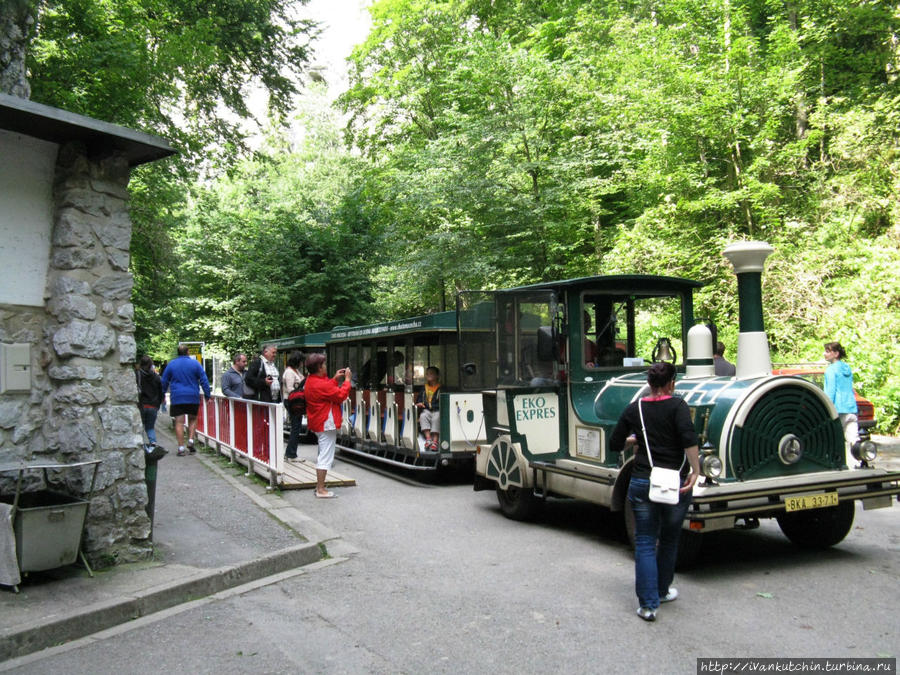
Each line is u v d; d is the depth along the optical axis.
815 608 4.82
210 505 8.16
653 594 4.66
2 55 6.89
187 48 12.34
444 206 17.17
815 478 5.79
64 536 5.21
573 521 7.83
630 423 4.91
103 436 5.68
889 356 13.52
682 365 7.79
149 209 16.62
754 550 6.39
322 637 4.48
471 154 16.69
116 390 5.81
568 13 21.59
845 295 14.54
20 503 5.52
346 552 6.52
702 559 6.14
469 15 25.17
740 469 5.69
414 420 10.83
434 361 10.74
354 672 3.96
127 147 5.89
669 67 15.62
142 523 5.86
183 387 12.64
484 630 4.54
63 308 5.57
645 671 3.90
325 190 36.97
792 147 15.30
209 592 5.40
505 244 17.33
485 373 9.54
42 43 10.80
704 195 15.75
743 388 5.82
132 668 4.06
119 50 11.13
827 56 17.84
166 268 19.36
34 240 5.64
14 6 6.88
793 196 16.36
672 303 7.89
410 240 19.22
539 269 17.33
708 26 16.36
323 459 9.11
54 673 4.01
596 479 6.44
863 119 15.60
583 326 7.42
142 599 4.95
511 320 7.78
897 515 7.73
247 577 5.72
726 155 16.39
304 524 7.28
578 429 7.20
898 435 12.81
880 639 4.27
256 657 4.18
